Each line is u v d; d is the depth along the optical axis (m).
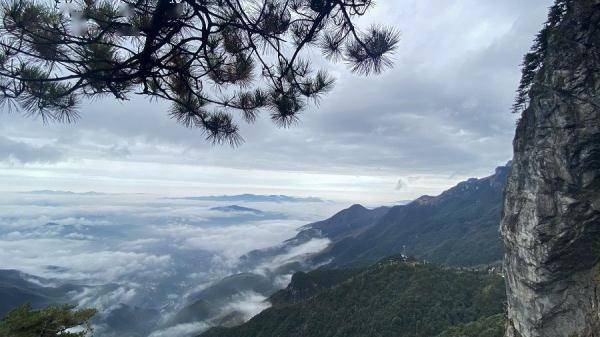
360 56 7.18
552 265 37.38
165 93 6.95
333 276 195.25
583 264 35.88
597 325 33.22
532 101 41.03
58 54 5.77
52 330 15.57
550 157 37.25
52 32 5.63
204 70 6.94
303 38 6.90
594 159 34.44
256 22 6.46
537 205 38.47
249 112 7.60
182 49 6.37
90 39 5.88
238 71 7.16
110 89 6.47
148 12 5.91
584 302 35.47
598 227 34.72
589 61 34.47
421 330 100.00
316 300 137.88
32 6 5.47
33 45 5.62
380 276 135.00
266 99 7.50
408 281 126.31
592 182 34.72
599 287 33.75
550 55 38.19
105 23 5.80
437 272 128.25
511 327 45.81
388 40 7.05
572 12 36.16
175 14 5.74
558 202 36.69
